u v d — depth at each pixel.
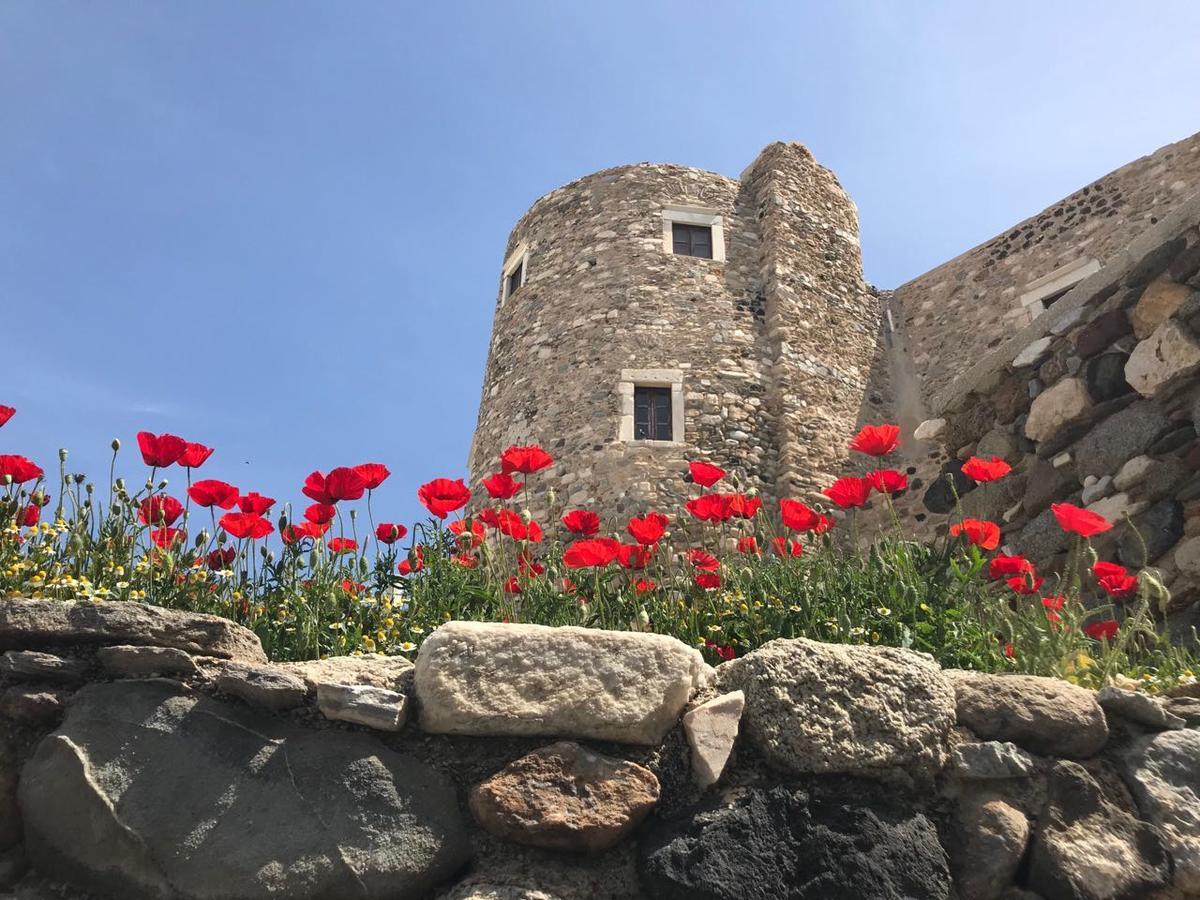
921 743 2.08
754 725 2.09
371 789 1.90
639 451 12.13
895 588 3.10
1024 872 2.02
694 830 1.93
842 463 12.99
